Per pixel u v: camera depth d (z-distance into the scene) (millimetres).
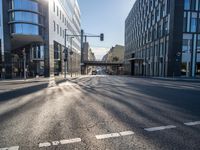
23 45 33312
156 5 45094
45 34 31812
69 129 4984
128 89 14203
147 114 6582
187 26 35375
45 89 14211
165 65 38594
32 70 32562
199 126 5324
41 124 5410
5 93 11961
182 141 4234
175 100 9508
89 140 4254
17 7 28578
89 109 7293
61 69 40938
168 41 37094
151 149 3809
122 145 3990
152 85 18219
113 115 6410
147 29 52625
